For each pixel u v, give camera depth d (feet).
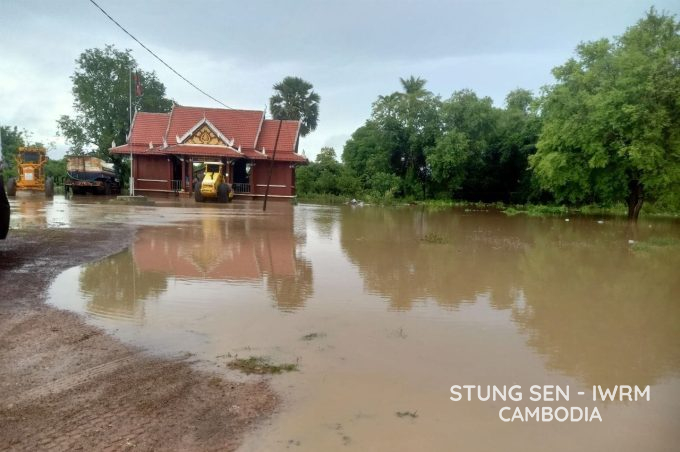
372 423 10.96
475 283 25.72
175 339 15.97
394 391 12.55
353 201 117.19
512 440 10.49
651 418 11.63
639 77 66.95
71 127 140.97
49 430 10.36
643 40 73.77
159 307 19.58
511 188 133.28
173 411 11.24
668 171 66.49
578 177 77.77
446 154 123.85
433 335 17.02
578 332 17.78
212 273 26.45
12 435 10.14
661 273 29.53
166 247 34.60
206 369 13.61
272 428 10.62
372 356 14.89
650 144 64.64
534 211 94.79
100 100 141.08
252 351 15.06
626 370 14.39
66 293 21.22
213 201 94.22
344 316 19.06
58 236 37.58
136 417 10.95
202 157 109.70
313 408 11.53
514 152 127.13
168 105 154.20
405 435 10.52
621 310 20.88
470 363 14.57
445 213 85.66
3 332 16.12
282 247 36.60
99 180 104.32
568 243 43.57
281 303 20.72
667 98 64.54
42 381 12.65
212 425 10.69
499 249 38.63
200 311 19.20
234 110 115.96
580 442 10.52
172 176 112.27
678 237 49.16
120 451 9.68
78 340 15.62
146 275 25.36
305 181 152.56
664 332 17.95
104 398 11.78
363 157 159.53
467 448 10.12
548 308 20.99
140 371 13.38
